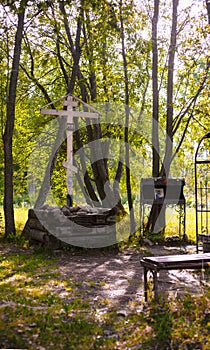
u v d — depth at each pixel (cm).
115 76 1438
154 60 1434
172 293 673
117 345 473
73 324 532
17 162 1838
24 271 888
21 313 571
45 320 545
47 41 1595
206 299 595
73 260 1027
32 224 1223
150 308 574
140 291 718
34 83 1627
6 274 855
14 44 1441
